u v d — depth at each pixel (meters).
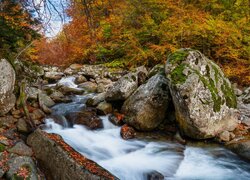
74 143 6.37
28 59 9.78
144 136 6.98
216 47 10.83
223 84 7.25
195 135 6.58
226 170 5.69
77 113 7.60
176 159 6.04
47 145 5.24
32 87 8.44
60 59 16.00
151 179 5.14
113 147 6.45
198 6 12.21
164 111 7.34
